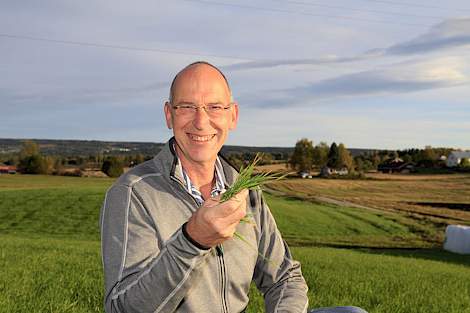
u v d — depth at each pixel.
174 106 2.73
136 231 2.51
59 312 5.53
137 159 135.62
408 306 7.61
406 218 62.69
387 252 36.81
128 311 2.27
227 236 2.06
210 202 2.10
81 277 8.06
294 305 3.04
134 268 2.38
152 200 2.62
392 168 190.00
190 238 2.06
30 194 63.78
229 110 2.80
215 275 2.74
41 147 191.50
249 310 5.98
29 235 40.03
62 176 136.62
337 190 114.38
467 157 190.50
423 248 42.34
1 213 51.25
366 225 54.66
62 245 19.89
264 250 3.13
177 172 2.72
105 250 2.48
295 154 167.50
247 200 3.06
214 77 2.73
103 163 134.75
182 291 2.14
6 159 160.00
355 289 8.92
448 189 121.12
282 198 89.88
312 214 59.72
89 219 49.25
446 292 9.91
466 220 63.62
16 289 6.55
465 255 38.06
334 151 171.12
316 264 14.99
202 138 2.73
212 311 2.73
